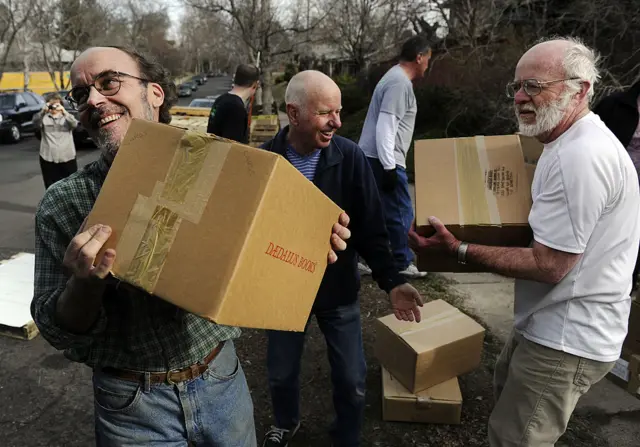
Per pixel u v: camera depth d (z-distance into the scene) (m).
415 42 3.45
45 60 23.14
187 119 8.60
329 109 1.79
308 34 17.19
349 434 2.04
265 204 0.93
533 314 1.57
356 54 17.11
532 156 1.79
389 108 3.35
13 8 21.64
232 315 0.92
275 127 7.74
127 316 1.19
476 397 2.51
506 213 1.62
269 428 2.34
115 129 1.22
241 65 4.07
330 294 1.91
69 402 2.53
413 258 4.13
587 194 1.37
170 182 0.97
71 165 6.05
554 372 1.52
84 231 0.97
